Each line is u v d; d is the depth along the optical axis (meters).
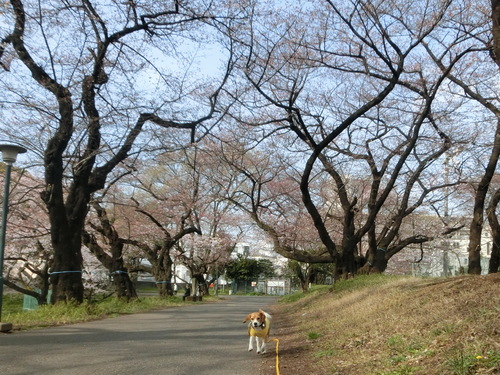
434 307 7.75
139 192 25.89
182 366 6.35
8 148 9.55
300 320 13.77
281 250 19.89
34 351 7.12
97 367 6.10
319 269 36.19
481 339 5.17
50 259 20.44
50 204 12.85
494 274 9.04
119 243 20.77
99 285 24.30
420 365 5.03
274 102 14.56
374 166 17.98
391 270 33.53
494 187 19.95
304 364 6.64
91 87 12.90
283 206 23.78
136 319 13.16
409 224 25.20
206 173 25.17
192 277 34.00
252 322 7.55
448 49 14.55
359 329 8.36
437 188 19.41
